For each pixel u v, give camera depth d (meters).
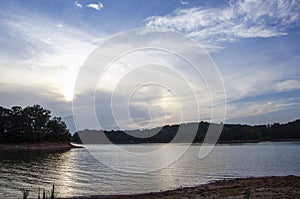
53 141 115.44
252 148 97.00
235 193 17.86
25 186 26.03
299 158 54.00
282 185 21.20
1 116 102.94
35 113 109.62
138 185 25.92
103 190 23.78
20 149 98.88
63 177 31.77
